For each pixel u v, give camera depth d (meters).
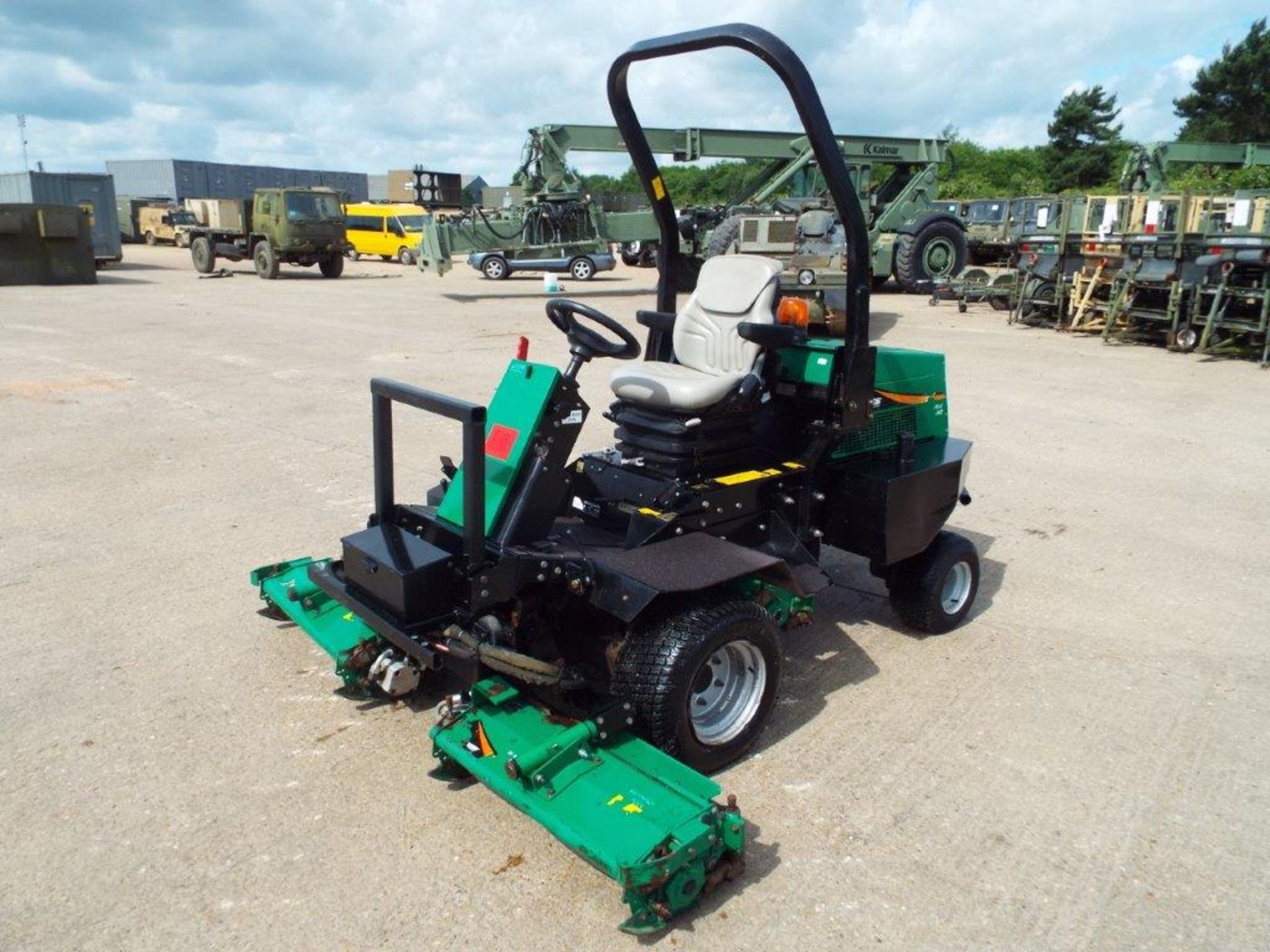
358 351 10.91
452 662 2.77
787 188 18.67
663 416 3.50
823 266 12.02
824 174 3.25
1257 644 4.09
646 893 2.26
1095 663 3.90
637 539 3.24
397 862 2.57
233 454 6.54
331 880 2.50
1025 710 3.51
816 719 3.42
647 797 2.50
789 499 3.66
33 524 5.12
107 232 22.86
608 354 3.17
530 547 3.01
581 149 17.09
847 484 3.76
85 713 3.28
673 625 2.88
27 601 4.16
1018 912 2.46
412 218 28.06
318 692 3.47
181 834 2.67
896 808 2.89
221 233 21.88
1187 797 2.97
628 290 19.41
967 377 10.01
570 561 2.90
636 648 2.89
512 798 2.53
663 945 2.31
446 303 16.70
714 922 2.39
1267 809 2.92
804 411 3.78
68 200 22.00
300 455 6.54
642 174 3.96
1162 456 7.07
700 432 3.49
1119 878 2.59
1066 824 2.83
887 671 3.81
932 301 16.95
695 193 33.88
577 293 18.66
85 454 6.47
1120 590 4.67
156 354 10.55
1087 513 5.82
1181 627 4.25
